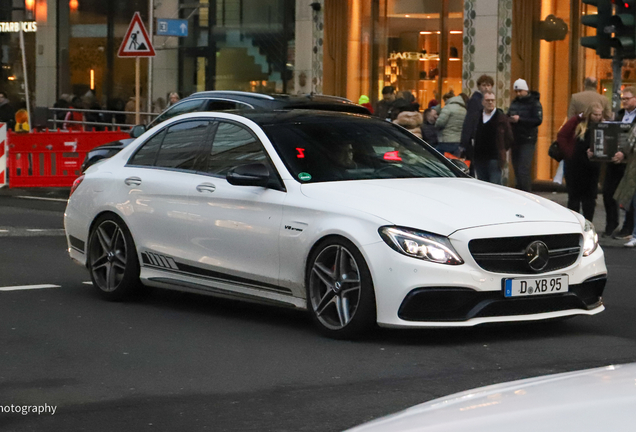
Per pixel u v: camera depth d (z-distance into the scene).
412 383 6.78
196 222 9.26
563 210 8.57
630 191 15.03
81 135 24.19
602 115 16.19
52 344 8.06
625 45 14.88
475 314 7.73
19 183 24.08
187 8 29.12
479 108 17.48
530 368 7.21
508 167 23.17
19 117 29.14
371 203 8.09
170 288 9.69
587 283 8.33
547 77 23.52
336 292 8.13
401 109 19.83
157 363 7.42
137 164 10.18
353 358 7.54
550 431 2.20
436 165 9.44
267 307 9.80
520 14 23.12
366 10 25.70
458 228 7.78
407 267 7.69
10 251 13.59
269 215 8.65
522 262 7.92
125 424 5.86
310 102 14.18
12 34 33.75
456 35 24.03
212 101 15.17
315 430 5.69
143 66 30.75
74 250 10.68
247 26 27.94
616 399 2.36
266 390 6.62
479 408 2.51
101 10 31.83
